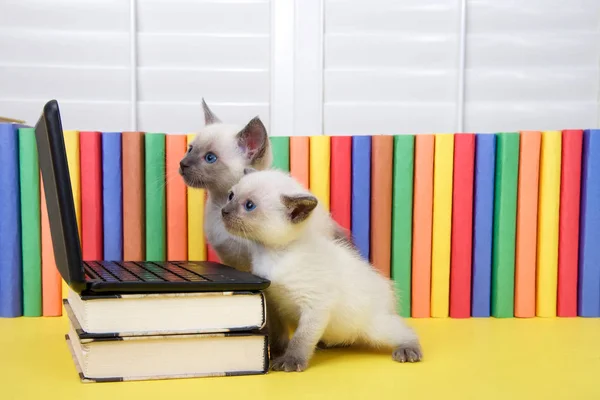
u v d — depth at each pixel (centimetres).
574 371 113
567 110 201
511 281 162
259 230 115
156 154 162
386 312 128
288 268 115
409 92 200
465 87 201
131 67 194
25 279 158
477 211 162
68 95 196
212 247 146
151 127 199
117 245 161
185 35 198
